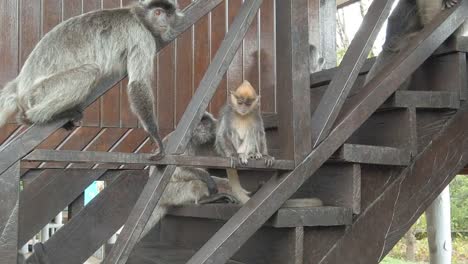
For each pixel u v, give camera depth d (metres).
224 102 6.46
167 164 3.52
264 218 3.65
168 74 6.33
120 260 3.38
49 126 3.69
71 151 3.36
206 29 6.50
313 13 7.17
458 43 4.21
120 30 4.07
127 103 6.17
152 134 3.87
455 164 4.25
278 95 4.03
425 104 4.12
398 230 4.05
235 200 5.39
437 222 7.58
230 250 3.54
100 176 6.18
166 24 4.06
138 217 3.45
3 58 5.62
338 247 3.89
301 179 3.77
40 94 3.80
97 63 4.01
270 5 6.67
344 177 3.98
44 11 5.80
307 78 3.84
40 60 3.99
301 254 3.74
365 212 3.97
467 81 4.30
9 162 3.26
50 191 5.98
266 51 6.64
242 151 4.74
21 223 5.83
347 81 3.93
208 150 5.82
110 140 6.11
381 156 3.93
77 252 5.78
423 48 4.14
